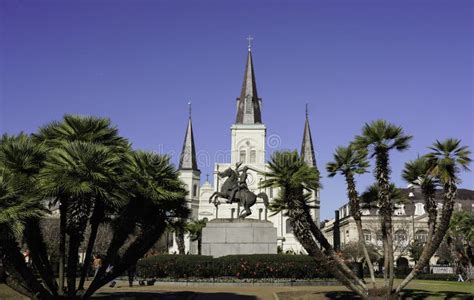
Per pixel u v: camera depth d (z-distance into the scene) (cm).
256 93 9944
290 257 2419
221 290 2102
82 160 1350
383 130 1677
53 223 3722
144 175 1489
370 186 1941
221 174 2800
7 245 1298
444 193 1627
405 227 6781
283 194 1686
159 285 2323
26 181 1320
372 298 1650
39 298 1375
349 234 7775
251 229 2656
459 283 2958
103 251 4556
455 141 1612
